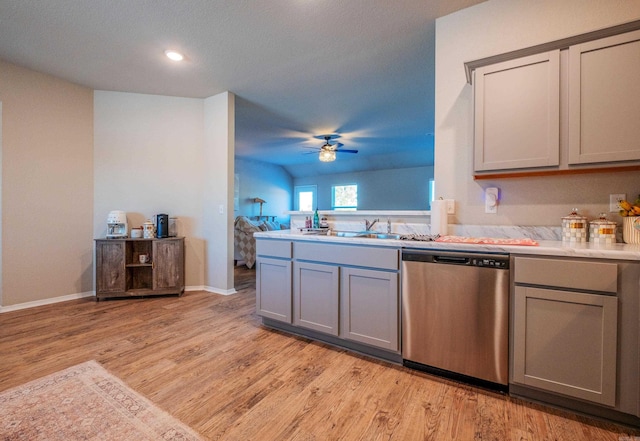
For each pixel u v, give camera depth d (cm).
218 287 383
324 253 229
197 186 396
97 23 237
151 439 133
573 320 147
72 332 252
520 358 159
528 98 179
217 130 384
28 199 317
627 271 136
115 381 179
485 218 215
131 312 305
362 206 917
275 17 230
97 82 346
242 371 193
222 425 143
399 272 197
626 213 171
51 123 331
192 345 230
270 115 473
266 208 918
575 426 143
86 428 139
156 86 359
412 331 193
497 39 207
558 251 149
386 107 436
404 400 163
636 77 155
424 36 256
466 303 175
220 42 265
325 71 322
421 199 830
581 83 166
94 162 363
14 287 309
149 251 369
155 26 242
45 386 172
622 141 158
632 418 141
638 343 134
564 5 187
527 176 199
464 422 146
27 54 285
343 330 221
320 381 181
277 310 257
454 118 224
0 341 234
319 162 912
